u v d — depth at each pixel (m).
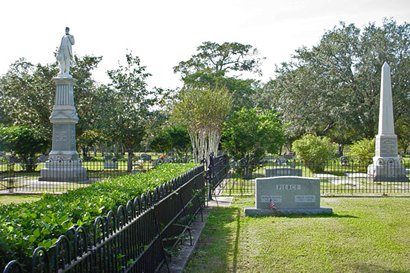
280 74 46.06
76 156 23.88
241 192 16.23
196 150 26.95
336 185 19.44
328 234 9.32
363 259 7.59
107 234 4.51
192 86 34.47
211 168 15.39
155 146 45.59
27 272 3.23
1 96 39.97
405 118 40.53
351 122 39.44
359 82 39.53
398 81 38.75
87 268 3.94
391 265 7.28
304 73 42.12
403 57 38.97
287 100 42.44
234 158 25.20
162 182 8.32
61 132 23.67
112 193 6.23
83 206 4.96
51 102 30.81
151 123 32.12
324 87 40.91
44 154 33.22
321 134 48.88
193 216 10.70
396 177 22.27
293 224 10.38
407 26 39.69
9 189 18.28
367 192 16.88
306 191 11.85
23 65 38.28
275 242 8.73
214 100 26.28
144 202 6.16
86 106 31.62
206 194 14.43
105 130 31.33
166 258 7.14
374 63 38.94
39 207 4.94
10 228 3.48
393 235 9.24
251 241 8.88
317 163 26.61
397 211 12.30
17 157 29.80
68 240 3.54
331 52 40.84
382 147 23.80
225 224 10.65
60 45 24.36
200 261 7.58
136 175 9.80
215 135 26.20
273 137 25.97
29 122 31.52
